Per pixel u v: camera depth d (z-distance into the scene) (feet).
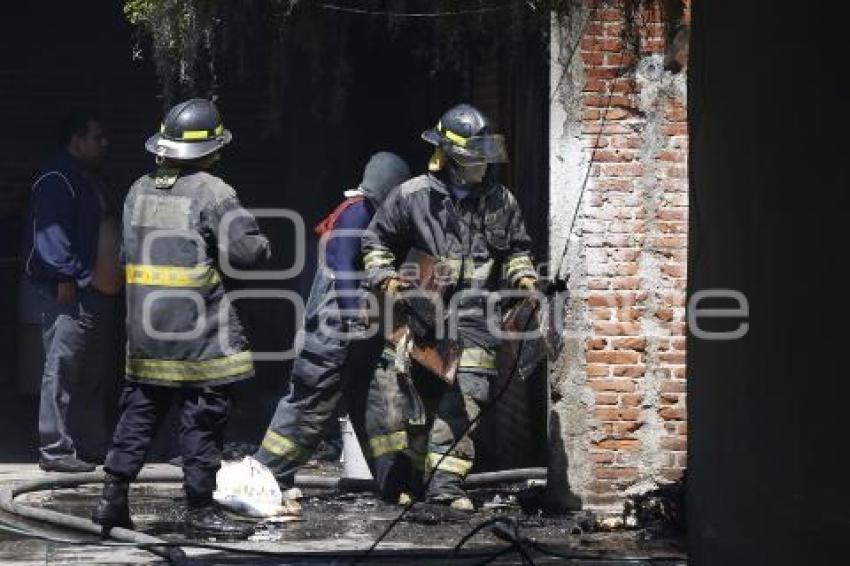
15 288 92.12
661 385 62.59
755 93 40.93
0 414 87.40
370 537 57.82
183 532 58.23
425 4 74.59
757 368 40.86
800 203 38.24
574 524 60.29
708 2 44.42
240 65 76.23
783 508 39.04
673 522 58.90
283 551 54.65
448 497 61.93
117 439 57.00
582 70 61.93
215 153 58.39
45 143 99.25
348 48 79.71
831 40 36.60
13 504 60.90
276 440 64.39
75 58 99.30
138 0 72.54
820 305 37.14
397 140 87.15
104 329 73.82
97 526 56.90
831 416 36.55
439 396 62.13
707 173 44.62
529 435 73.05
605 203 62.28
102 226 72.69
